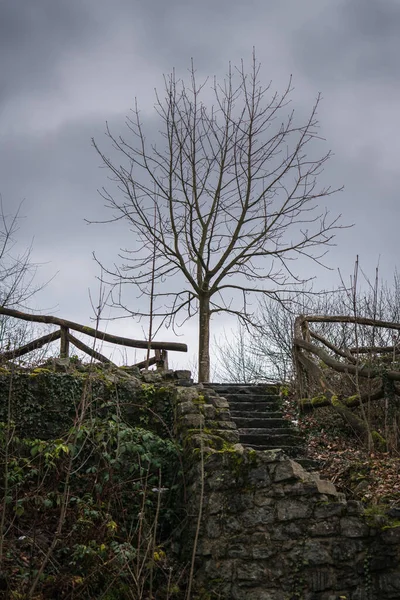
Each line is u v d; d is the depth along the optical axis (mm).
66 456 9531
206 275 15719
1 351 12008
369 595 8469
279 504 8750
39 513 9031
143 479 9883
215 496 8945
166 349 13172
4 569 8117
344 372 11758
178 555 9172
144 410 10906
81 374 10906
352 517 8695
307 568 8539
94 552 8469
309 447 10969
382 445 10664
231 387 12492
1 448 9188
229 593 8547
